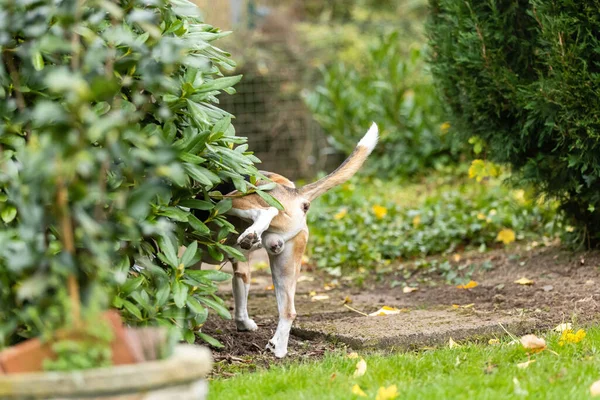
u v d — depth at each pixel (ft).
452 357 19.49
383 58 53.93
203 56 19.84
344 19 77.82
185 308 19.07
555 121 27.07
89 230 11.87
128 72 17.52
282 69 57.26
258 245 19.88
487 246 35.96
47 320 12.61
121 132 13.35
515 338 21.59
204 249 22.06
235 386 17.62
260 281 34.12
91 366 11.51
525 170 29.19
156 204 18.56
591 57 26.35
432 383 17.24
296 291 32.19
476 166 31.58
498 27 28.09
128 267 17.54
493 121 29.45
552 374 17.35
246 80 56.59
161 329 12.69
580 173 28.45
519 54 28.48
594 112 25.81
